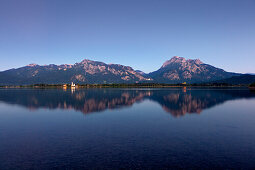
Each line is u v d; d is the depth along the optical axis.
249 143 30.36
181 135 35.28
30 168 21.95
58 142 31.47
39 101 104.31
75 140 32.50
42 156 25.38
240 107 77.44
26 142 31.64
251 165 22.31
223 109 71.81
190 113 62.34
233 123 46.28
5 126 44.06
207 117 54.69
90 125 44.53
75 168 21.80
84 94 166.12
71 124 45.78
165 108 75.06
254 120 49.94
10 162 23.59
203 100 108.00
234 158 24.34
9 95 155.88
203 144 29.89
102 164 22.70
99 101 103.81
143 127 42.09
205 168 21.59
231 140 32.06
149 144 29.98
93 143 30.72
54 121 49.69
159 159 24.05
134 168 21.64
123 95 152.00
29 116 57.69
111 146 29.12
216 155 25.33
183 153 26.09
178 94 162.75
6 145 30.12
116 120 50.62
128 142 31.14
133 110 69.62
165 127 42.00
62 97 132.00
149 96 139.75
